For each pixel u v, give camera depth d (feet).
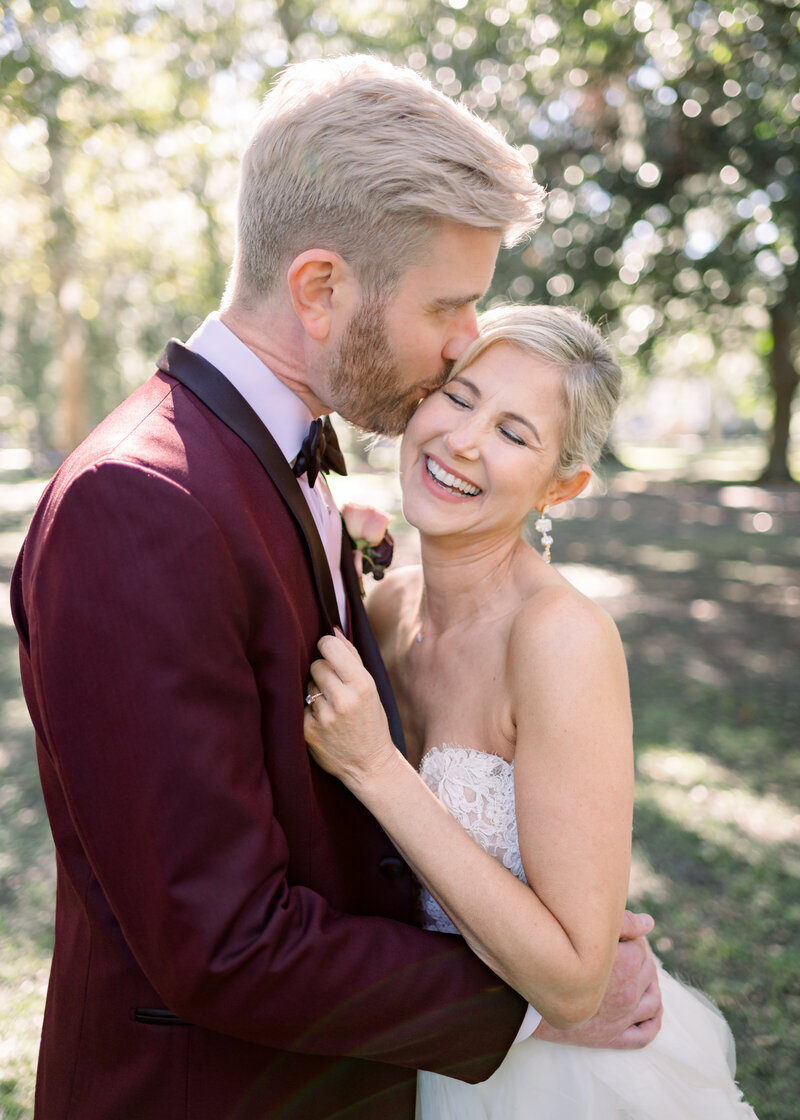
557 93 26.89
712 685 21.18
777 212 28.25
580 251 29.37
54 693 3.64
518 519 5.26
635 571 37.37
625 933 5.05
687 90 25.39
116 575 3.60
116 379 99.55
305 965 3.84
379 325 4.42
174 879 3.58
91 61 29.09
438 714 5.39
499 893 4.33
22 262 44.14
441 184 4.12
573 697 4.49
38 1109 4.66
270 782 4.16
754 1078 8.78
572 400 5.13
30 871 12.26
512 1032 4.54
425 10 28.07
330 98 4.19
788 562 39.86
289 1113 4.35
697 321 49.01
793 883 12.20
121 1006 4.16
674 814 14.30
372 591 6.54
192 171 36.45
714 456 125.70
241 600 3.88
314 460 4.73
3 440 140.77
